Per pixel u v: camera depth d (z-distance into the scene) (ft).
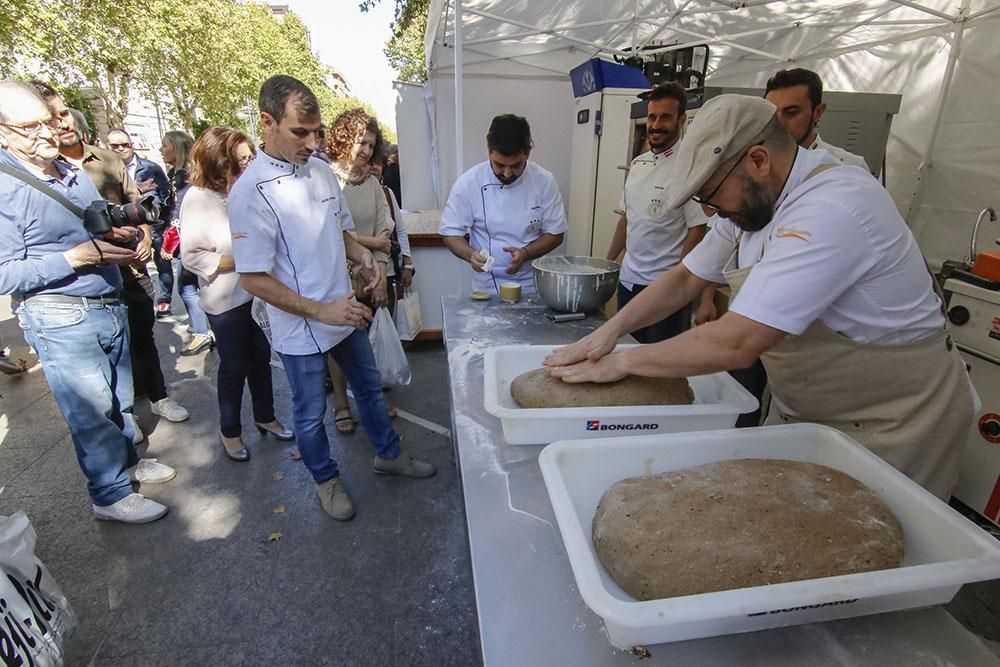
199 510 7.18
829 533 2.20
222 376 7.92
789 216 2.91
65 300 5.74
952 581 1.91
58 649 3.99
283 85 5.12
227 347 7.75
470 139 16.05
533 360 4.47
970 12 9.71
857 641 2.00
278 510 7.18
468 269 12.27
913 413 3.47
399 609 5.64
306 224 5.70
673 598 1.84
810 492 2.44
